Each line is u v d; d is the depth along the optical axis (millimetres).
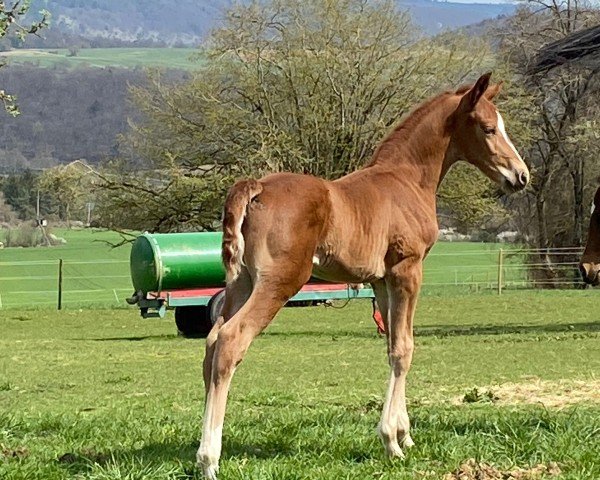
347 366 17391
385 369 16891
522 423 8875
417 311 30109
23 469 7227
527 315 28438
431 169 8086
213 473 6641
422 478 6992
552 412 10180
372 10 39562
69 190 40594
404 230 7609
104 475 6930
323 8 39188
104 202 40906
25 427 9438
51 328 27594
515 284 41219
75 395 14008
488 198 42500
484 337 22016
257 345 21453
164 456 7617
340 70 39219
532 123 45375
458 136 8203
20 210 75688
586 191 45312
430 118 8148
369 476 7000
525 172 8172
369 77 39500
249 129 39656
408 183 7906
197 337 24922
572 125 42250
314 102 39719
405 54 39906
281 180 7039
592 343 20422
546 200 46188
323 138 40000
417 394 13133
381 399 12406
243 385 14688
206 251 24672
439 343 20797
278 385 14680
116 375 16594
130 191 40312
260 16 39688
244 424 9367
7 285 47188
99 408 12195
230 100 40625
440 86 40531
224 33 39750
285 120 40906
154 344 22750
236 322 6715
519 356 18016
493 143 8156
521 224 47094
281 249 6812
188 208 40375
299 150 39094
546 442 7980
